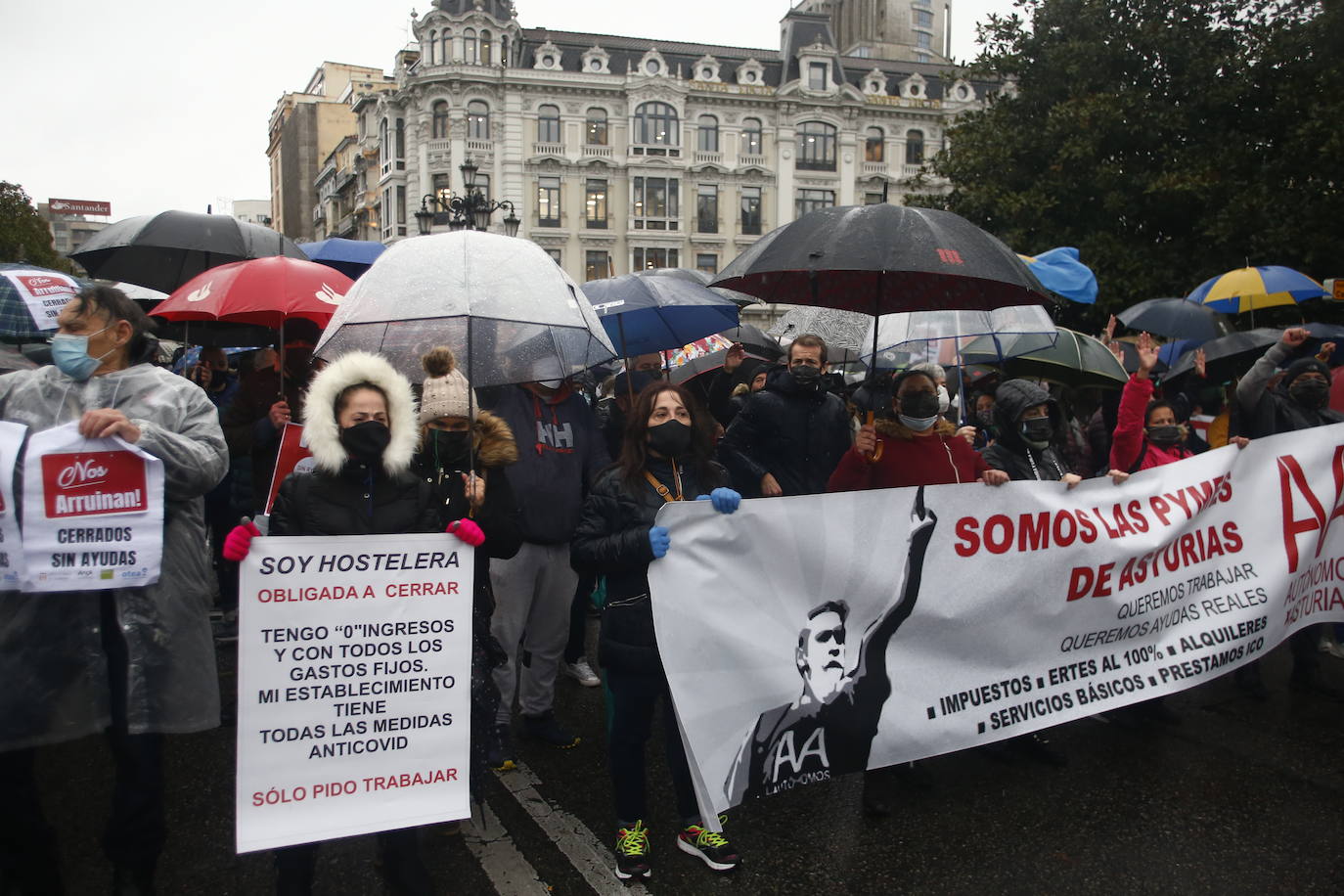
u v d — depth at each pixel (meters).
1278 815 3.66
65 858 3.27
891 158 45.91
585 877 3.21
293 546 2.71
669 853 3.38
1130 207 15.00
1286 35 13.96
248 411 5.38
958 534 3.66
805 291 4.58
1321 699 4.91
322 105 74.81
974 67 16.97
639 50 43.97
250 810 2.68
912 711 3.53
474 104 41.72
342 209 65.06
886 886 3.16
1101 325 15.80
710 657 3.18
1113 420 6.71
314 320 5.03
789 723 3.30
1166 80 15.12
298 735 2.72
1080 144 14.92
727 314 6.34
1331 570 4.64
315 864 3.11
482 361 3.97
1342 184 13.17
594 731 4.56
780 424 4.59
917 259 3.35
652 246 43.28
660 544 3.04
